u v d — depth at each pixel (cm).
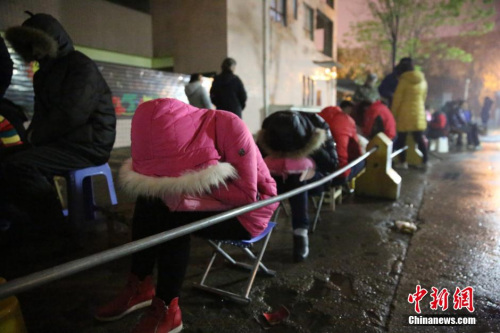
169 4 962
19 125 349
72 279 268
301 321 219
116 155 714
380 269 287
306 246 303
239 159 198
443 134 1100
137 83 823
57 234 300
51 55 284
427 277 272
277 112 309
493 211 445
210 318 221
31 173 274
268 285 262
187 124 191
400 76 739
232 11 920
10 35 273
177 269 196
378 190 502
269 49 1136
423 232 370
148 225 205
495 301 239
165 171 189
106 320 215
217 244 279
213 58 931
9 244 321
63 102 277
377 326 214
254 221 209
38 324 213
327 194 475
